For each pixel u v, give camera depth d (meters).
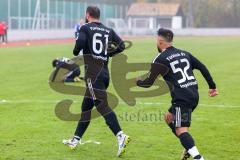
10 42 149.75
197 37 198.62
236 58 86.12
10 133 28.56
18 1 173.62
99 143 26.34
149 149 25.31
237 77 57.53
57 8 197.12
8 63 75.50
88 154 24.20
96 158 23.50
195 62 21.55
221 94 44.12
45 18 189.25
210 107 37.66
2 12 166.50
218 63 76.06
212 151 25.05
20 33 163.38
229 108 37.28
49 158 23.39
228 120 32.81
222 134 28.81
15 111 35.47
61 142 26.56
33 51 105.50
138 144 26.30
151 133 28.91
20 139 27.16
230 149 25.45
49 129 29.72
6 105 37.91
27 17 179.00
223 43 141.50
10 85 49.75
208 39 174.75
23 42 151.50
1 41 146.62
